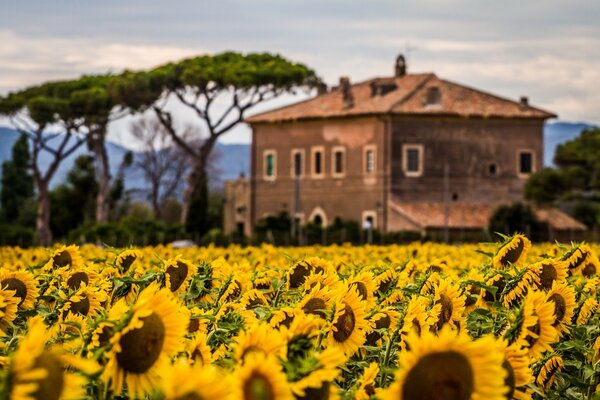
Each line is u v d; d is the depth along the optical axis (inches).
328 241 3238.2
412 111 3831.2
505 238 399.9
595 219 3754.9
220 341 279.3
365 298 336.8
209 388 191.3
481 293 352.2
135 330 221.6
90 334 228.2
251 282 378.6
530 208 3641.7
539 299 280.1
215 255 880.3
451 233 3713.1
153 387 222.2
